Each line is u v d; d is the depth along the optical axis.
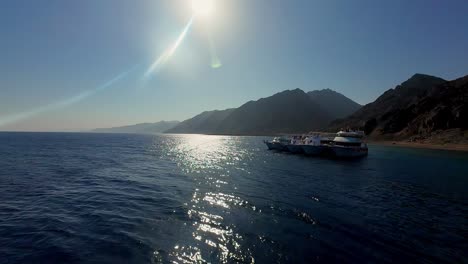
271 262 11.09
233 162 48.38
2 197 20.23
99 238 12.94
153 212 17.19
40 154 55.78
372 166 46.53
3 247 11.74
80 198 20.45
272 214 17.58
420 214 18.98
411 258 12.13
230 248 12.27
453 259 12.26
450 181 32.72
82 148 76.12
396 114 138.75
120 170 35.59
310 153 62.62
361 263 11.35
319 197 22.83
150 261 10.85
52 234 13.33
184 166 41.22
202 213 17.27
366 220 17.11
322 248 12.64
